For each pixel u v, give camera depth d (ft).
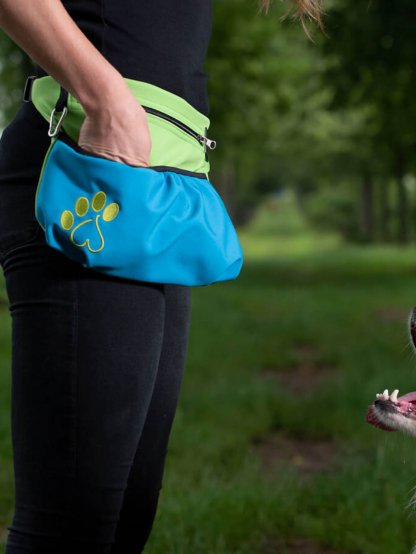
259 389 26.58
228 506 16.05
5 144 7.22
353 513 15.93
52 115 6.69
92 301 6.64
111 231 6.46
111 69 6.23
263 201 290.35
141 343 6.79
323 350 35.12
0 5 6.12
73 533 6.86
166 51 7.02
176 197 6.74
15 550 6.84
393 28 57.62
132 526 8.06
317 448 22.13
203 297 57.36
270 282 71.72
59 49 6.14
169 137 6.91
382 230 160.56
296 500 16.80
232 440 21.80
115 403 6.72
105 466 6.77
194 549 14.61
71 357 6.64
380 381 26.99
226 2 76.13
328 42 60.49
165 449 8.00
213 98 82.12
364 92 66.74
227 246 7.04
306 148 138.10
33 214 6.88
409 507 15.81
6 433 20.66
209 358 32.53
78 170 6.48
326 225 197.26
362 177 147.64
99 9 6.88
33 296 6.74
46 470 6.74
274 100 94.84
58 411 6.67
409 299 54.54
